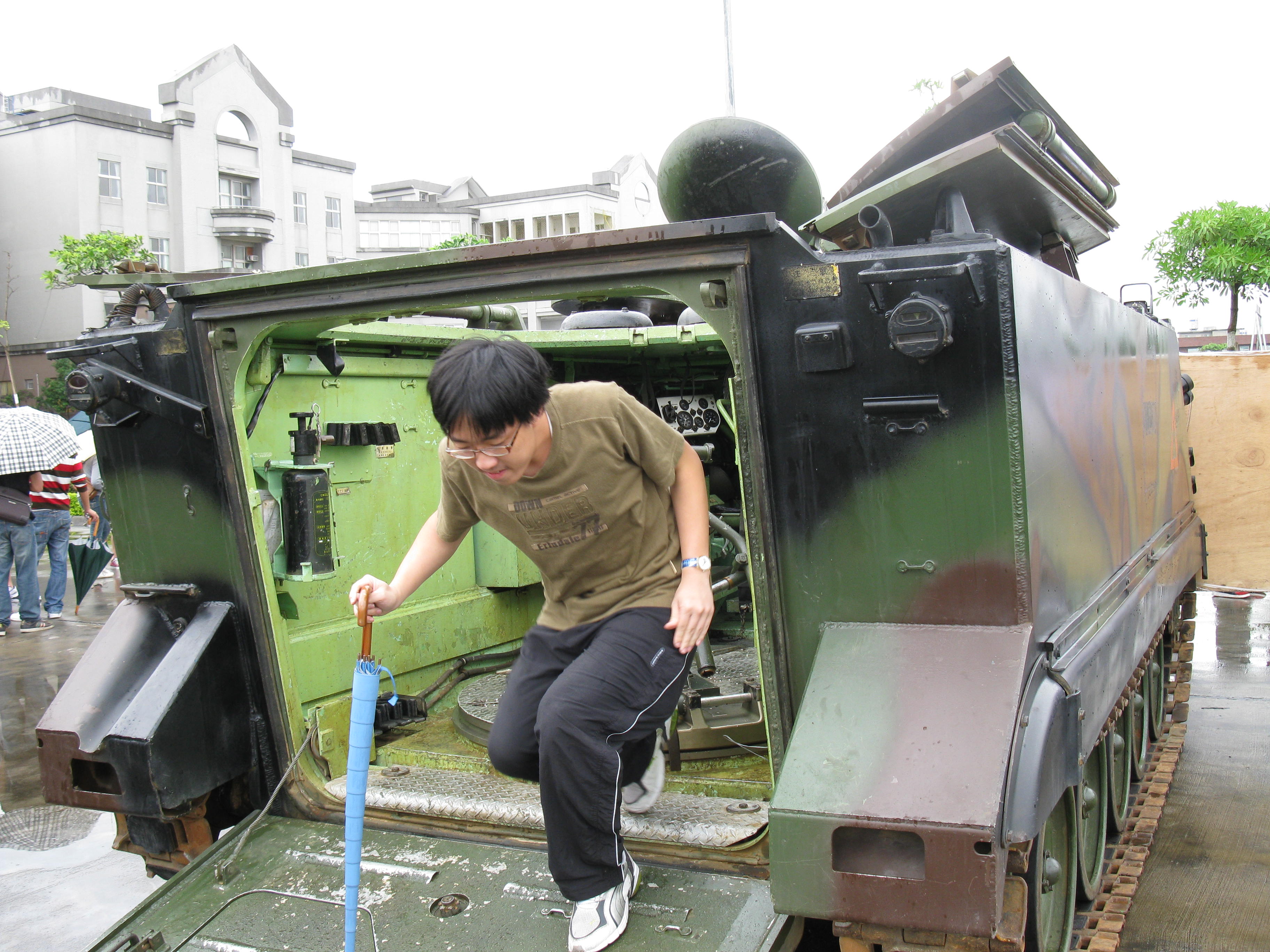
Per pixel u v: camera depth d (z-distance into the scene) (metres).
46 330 30.88
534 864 2.52
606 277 2.32
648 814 2.60
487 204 42.41
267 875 2.58
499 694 3.77
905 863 1.85
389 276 2.54
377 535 3.84
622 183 44.00
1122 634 2.93
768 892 2.29
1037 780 1.92
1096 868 3.26
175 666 2.79
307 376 3.50
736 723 3.20
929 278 1.98
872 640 2.15
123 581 3.05
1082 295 2.71
